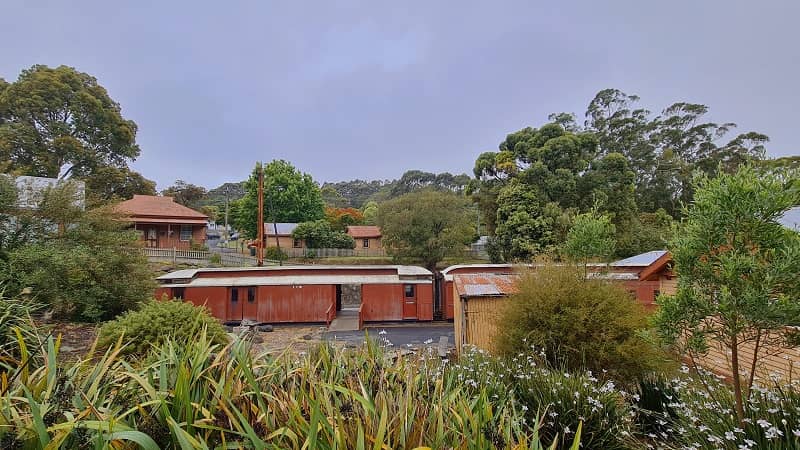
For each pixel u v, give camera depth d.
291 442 1.93
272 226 42.41
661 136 43.44
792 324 2.98
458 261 32.44
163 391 2.11
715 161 38.97
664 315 3.67
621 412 4.04
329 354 3.34
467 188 30.95
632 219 26.41
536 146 28.42
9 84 30.58
